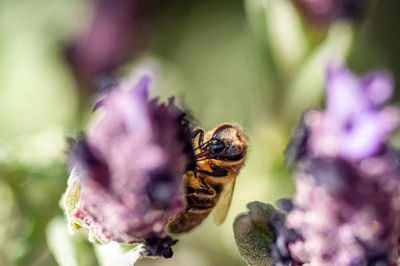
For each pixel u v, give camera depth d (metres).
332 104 0.08
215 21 0.18
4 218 0.12
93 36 0.16
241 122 0.15
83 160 0.08
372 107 0.08
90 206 0.08
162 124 0.08
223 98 0.16
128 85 0.08
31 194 0.12
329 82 0.08
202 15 0.18
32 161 0.12
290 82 0.14
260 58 0.14
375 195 0.08
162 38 0.17
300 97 0.14
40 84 0.15
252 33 0.14
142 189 0.08
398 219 0.08
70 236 0.11
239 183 0.14
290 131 0.14
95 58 0.16
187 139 0.09
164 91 0.16
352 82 0.08
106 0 0.16
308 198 0.09
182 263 0.14
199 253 0.14
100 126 0.08
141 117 0.08
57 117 0.15
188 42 0.17
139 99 0.08
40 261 0.12
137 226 0.08
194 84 0.17
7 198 0.12
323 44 0.13
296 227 0.09
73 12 0.16
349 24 0.13
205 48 0.17
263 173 0.14
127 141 0.08
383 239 0.08
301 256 0.09
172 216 0.09
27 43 0.16
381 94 0.08
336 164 0.08
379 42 0.17
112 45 0.16
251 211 0.10
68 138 0.08
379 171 0.08
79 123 0.15
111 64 0.16
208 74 0.17
